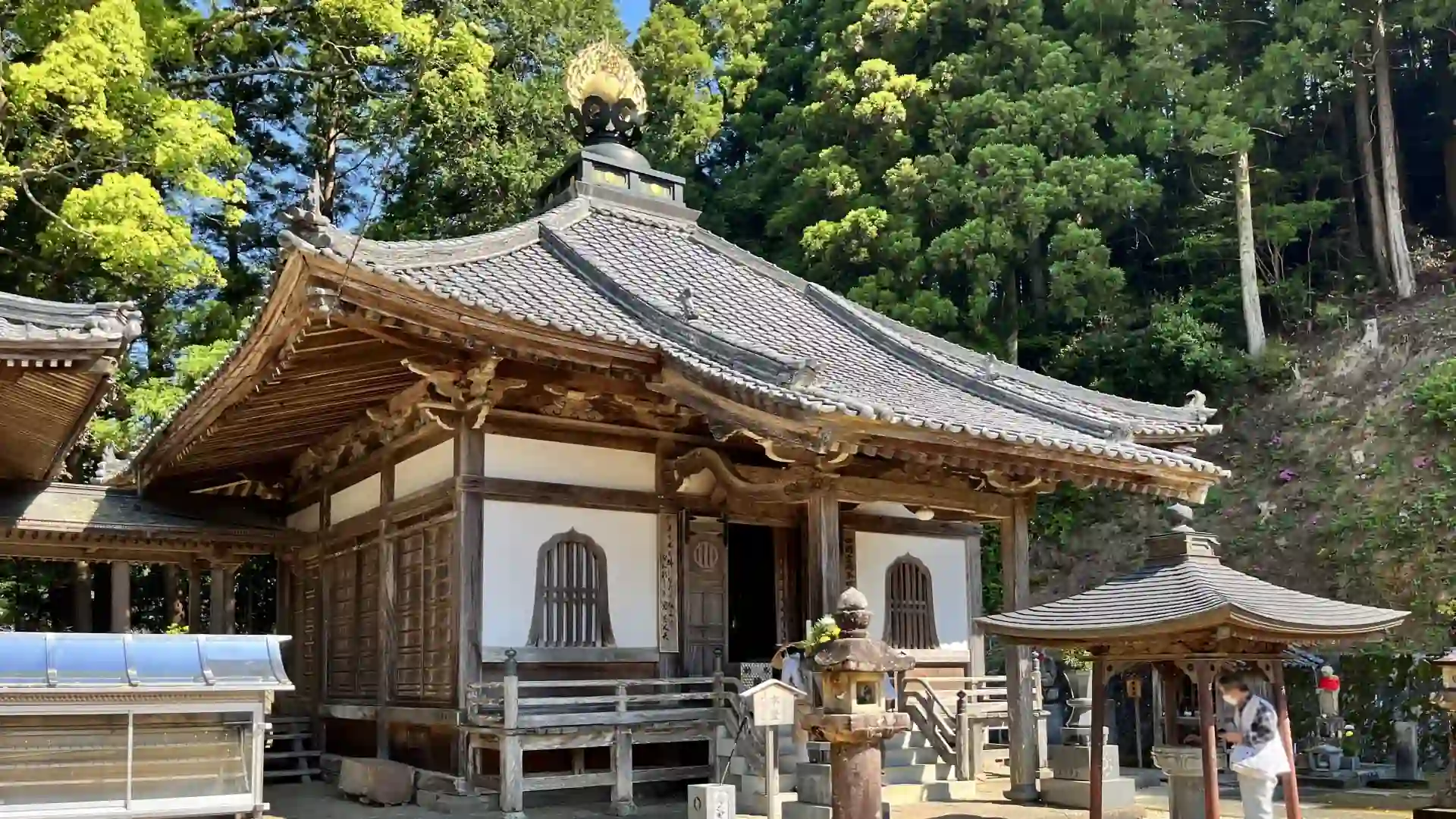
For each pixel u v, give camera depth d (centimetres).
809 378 1101
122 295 2303
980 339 2609
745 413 1123
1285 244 2836
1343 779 1457
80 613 2505
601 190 1748
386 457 1463
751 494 1284
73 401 1134
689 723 1243
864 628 837
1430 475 2136
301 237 984
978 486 1338
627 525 1359
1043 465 1219
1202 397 1522
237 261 2889
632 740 1203
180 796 732
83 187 2144
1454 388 2206
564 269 1441
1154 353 2627
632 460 1378
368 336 1110
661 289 1502
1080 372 2759
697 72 3181
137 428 2069
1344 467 2275
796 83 3375
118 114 1938
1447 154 3034
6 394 1097
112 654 734
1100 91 2698
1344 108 3184
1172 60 2675
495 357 1150
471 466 1254
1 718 687
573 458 1333
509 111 2802
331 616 1641
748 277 1736
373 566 1509
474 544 1245
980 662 1642
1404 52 3045
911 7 2858
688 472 1371
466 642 1227
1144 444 1487
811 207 2864
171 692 728
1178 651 809
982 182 2542
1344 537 2142
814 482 1215
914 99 2770
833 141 2952
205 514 1753
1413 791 1399
